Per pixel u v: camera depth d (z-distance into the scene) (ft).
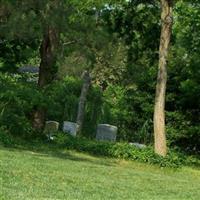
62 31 91.15
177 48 120.98
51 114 134.21
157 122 92.73
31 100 93.97
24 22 81.76
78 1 98.27
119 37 106.93
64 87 149.18
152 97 123.44
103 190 52.42
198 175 85.97
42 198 42.52
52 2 86.12
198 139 118.73
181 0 113.70
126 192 53.57
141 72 123.75
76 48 95.91
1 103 92.27
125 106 128.16
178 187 65.05
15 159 64.39
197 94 117.08
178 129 118.73
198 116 119.34
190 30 119.96
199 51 118.83
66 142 92.89
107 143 93.09
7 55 116.67
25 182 49.65
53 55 98.99
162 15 93.56
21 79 124.26
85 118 144.46
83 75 137.80
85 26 93.40
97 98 147.33
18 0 82.79
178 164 89.15
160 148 91.81
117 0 105.60
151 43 108.17
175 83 119.34
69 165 68.64
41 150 85.81
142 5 106.22
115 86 159.53
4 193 42.16
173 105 119.96
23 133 93.40
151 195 54.34
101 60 134.82
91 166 72.28
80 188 51.44
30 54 121.29
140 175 71.92
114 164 83.35
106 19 105.91
